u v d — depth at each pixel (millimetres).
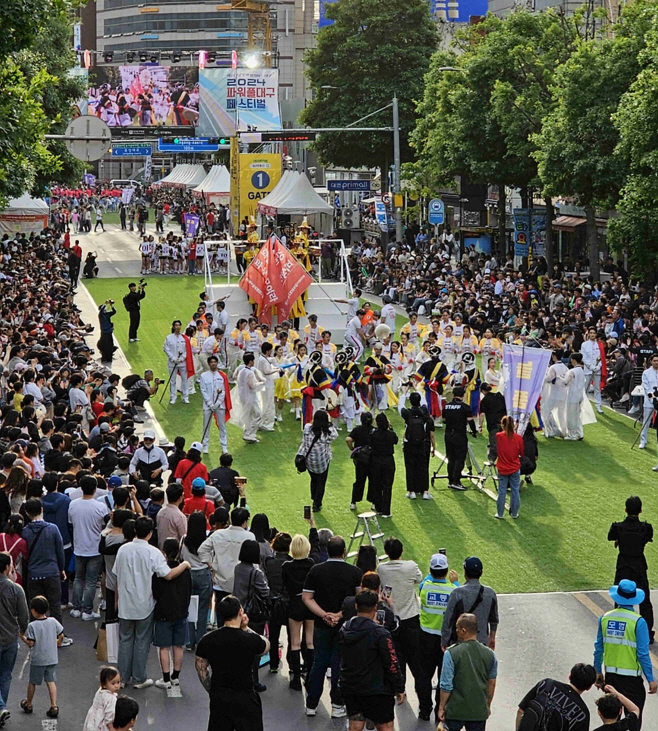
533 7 76500
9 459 17844
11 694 14633
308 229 45281
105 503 17141
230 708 11930
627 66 43500
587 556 20281
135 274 62781
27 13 27766
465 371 30469
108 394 25875
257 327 35375
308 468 22562
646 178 37156
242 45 185125
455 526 22000
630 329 34781
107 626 14836
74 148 42469
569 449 28031
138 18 189500
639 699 13070
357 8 80688
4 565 13781
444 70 57219
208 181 83188
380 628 12461
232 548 15344
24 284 41562
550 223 52438
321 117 82688
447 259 56719
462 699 12000
